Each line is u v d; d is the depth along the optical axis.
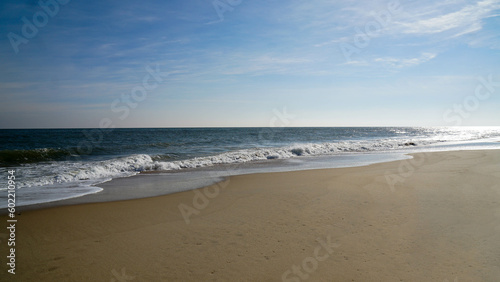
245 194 6.90
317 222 4.77
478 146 21.08
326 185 7.66
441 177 8.30
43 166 11.63
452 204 5.55
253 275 3.16
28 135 40.66
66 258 3.61
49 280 3.10
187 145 24.69
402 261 3.36
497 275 3.01
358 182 7.94
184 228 4.63
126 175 10.43
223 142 28.16
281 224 4.73
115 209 5.75
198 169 11.75
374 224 4.59
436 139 31.92
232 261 3.49
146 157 13.83
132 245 3.99
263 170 11.13
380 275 3.07
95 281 3.08
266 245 3.92
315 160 14.35
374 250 3.67
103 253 3.75
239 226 4.68
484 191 6.56
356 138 36.59
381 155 16.19
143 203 6.21
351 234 4.21
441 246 3.73
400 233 4.19
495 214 4.91
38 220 5.06
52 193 7.35
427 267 3.21
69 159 14.83
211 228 4.61
